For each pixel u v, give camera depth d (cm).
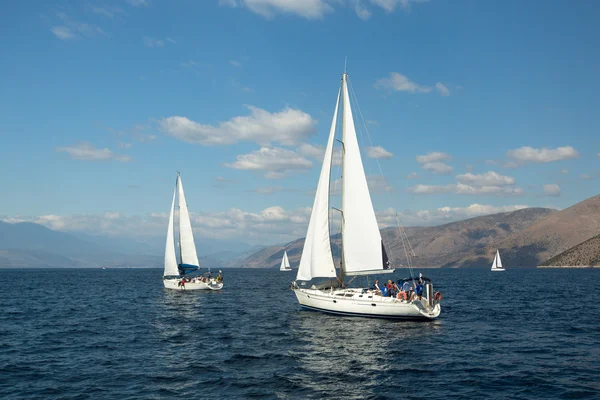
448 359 2236
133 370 2027
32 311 4200
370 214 3541
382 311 3375
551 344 2578
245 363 2156
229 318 3675
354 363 2161
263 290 7350
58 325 3312
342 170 3644
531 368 2061
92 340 2723
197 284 6469
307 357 2280
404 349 2456
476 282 9919
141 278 13400
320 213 3694
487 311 4075
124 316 3825
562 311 4062
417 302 3353
